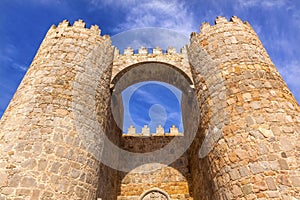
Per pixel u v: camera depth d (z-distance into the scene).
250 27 11.52
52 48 10.41
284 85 9.02
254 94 8.38
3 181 6.62
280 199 6.16
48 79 9.23
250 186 6.73
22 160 7.06
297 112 8.04
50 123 8.08
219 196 7.86
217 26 11.28
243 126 7.82
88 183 8.16
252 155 7.16
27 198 6.46
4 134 7.84
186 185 13.46
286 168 6.58
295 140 7.09
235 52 9.91
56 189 7.01
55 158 7.47
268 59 9.98
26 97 8.74
